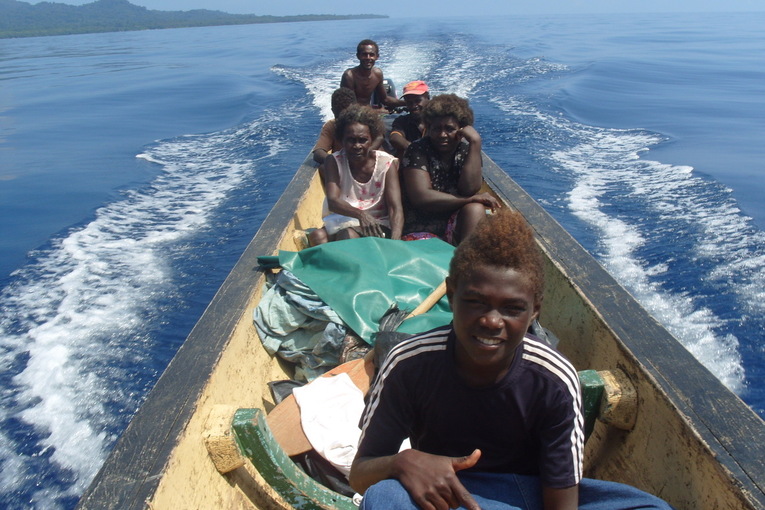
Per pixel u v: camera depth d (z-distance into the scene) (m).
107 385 4.97
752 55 30.05
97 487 1.70
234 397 2.47
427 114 3.81
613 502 1.61
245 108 16.84
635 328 2.39
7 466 4.16
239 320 2.72
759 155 10.77
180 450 1.86
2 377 5.09
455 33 39.19
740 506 1.61
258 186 9.73
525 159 10.35
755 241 6.82
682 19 94.12
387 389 1.58
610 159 10.52
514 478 1.60
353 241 3.39
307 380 3.02
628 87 18.97
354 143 3.89
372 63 7.03
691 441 1.83
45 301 6.30
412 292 3.15
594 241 6.97
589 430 2.26
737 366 4.80
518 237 1.40
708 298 5.72
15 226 8.64
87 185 10.46
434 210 3.84
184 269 6.91
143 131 15.09
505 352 1.43
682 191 8.64
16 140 14.59
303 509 2.17
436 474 1.42
